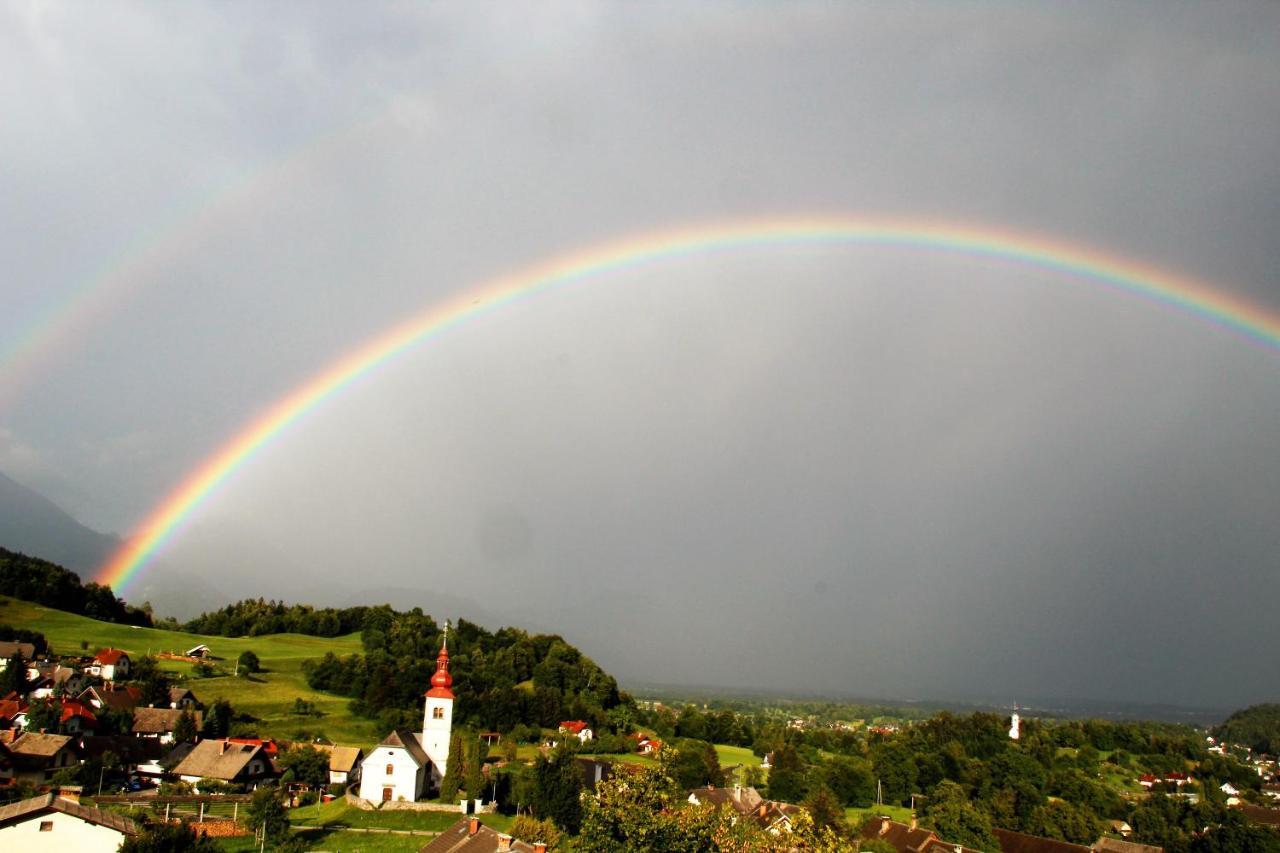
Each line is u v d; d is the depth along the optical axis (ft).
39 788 322.55
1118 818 528.63
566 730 601.62
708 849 169.99
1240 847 415.03
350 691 620.49
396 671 628.28
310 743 459.73
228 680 613.52
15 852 214.07
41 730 391.65
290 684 630.74
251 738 473.26
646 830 166.81
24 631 609.42
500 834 237.66
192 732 442.91
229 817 315.78
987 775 557.33
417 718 552.82
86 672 537.24
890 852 344.28
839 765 535.60
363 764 377.30
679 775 500.74
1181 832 450.71
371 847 298.35
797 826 173.58
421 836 316.40
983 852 371.15
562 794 343.67
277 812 287.48
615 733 645.92
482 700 600.39
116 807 316.19
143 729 461.37
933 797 506.07
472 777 359.66
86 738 397.60
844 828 370.94
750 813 394.11
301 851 278.46
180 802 337.93
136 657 647.15
